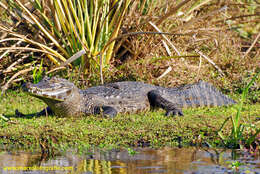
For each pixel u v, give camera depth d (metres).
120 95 20.86
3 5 26.97
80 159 12.82
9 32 24.95
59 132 16.00
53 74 26.05
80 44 25.83
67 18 26.72
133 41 27.11
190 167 11.67
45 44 26.94
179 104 22.09
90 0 26.55
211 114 19.67
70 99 19.00
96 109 19.88
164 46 26.62
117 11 25.95
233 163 11.84
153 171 11.25
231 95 24.77
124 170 11.39
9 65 27.20
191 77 26.42
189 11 29.83
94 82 25.27
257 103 22.94
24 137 15.77
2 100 23.67
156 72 26.69
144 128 16.53
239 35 35.22
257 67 28.44
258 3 36.88
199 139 15.20
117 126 16.98
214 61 28.09
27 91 17.67
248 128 15.38
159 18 27.11
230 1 33.62
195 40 28.62
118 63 27.36
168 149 14.17
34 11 29.08
